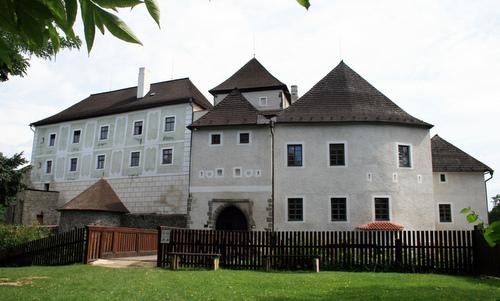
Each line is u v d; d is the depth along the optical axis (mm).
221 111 28875
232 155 27281
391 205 25031
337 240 14383
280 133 26828
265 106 36031
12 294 8578
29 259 17016
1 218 34531
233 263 14469
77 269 13430
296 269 13977
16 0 2215
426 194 25875
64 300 8016
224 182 27016
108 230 17188
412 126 26625
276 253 14383
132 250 19219
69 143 41469
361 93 28359
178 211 33562
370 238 14211
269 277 11773
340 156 25922
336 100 27828
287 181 26094
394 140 26062
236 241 14617
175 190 34094
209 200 27000
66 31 2387
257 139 27172
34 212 37938
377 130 26031
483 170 30688
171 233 15008
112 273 12359
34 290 9164
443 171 30969
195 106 36125
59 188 40688
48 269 13594
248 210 26234
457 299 8523
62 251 16250
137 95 39812
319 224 25141
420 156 26375
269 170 26531
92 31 2283
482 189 30703
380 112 26938
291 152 26500
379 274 12820
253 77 37562
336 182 25516
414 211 25375
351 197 25172
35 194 38344
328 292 9312
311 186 25734
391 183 25344
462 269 13297
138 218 33719
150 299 8250
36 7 2230
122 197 36406
